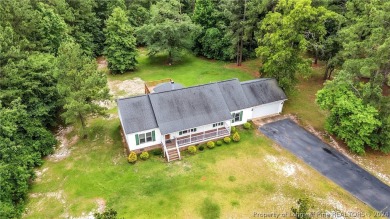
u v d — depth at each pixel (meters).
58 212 24.39
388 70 29.80
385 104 28.55
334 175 27.70
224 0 48.19
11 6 34.72
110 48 48.62
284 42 34.59
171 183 26.94
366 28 31.09
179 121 30.92
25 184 25.38
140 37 59.47
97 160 29.95
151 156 30.28
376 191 25.98
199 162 29.47
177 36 51.47
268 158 29.89
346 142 31.06
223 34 52.97
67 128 35.75
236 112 34.09
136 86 45.44
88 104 30.14
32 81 31.55
